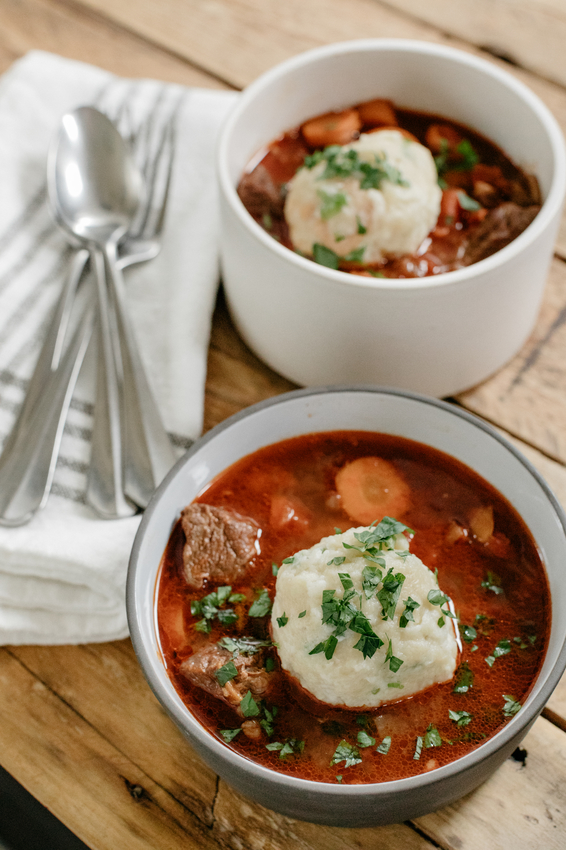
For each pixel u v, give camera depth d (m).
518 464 0.51
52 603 0.55
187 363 0.59
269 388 0.60
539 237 0.54
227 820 0.51
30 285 0.62
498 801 0.51
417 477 0.54
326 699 0.49
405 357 0.56
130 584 0.49
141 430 0.57
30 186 0.65
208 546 0.52
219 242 0.61
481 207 0.60
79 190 0.64
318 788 0.45
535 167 0.60
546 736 0.52
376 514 0.53
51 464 0.57
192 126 0.66
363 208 0.57
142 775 0.52
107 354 0.59
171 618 0.51
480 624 0.51
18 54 0.71
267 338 0.58
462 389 0.59
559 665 0.47
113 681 0.54
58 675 0.54
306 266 0.54
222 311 0.63
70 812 0.52
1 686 0.54
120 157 0.65
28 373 0.60
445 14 0.71
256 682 0.49
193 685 0.50
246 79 0.69
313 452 0.54
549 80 0.68
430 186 0.59
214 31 0.71
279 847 0.51
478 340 0.57
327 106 0.63
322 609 0.49
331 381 0.58
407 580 0.49
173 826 0.51
